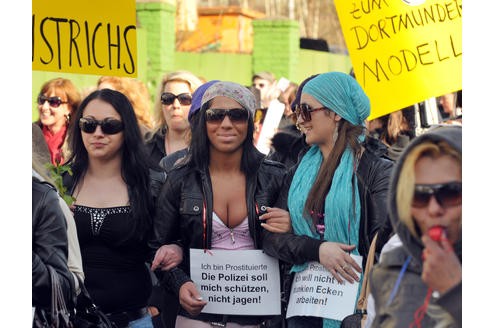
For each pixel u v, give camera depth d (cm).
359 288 569
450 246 506
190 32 2181
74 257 577
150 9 1727
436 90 715
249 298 600
